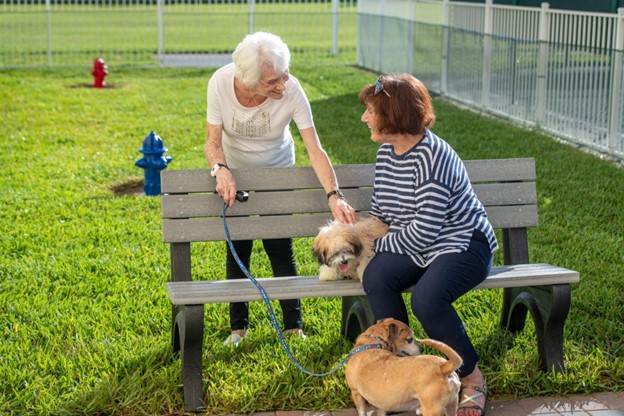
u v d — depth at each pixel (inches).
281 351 174.4
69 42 930.1
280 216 180.1
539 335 168.1
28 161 361.7
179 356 174.2
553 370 164.1
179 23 1181.1
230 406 155.0
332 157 362.9
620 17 357.4
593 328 183.9
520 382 161.9
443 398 132.2
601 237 247.9
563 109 409.1
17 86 591.2
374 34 706.8
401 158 157.6
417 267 156.1
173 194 175.3
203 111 497.4
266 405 155.3
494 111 483.2
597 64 376.2
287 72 166.6
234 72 171.6
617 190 302.4
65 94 561.3
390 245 156.6
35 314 195.0
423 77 597.6
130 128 442.3
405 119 151.6
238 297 154.9
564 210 279.0
